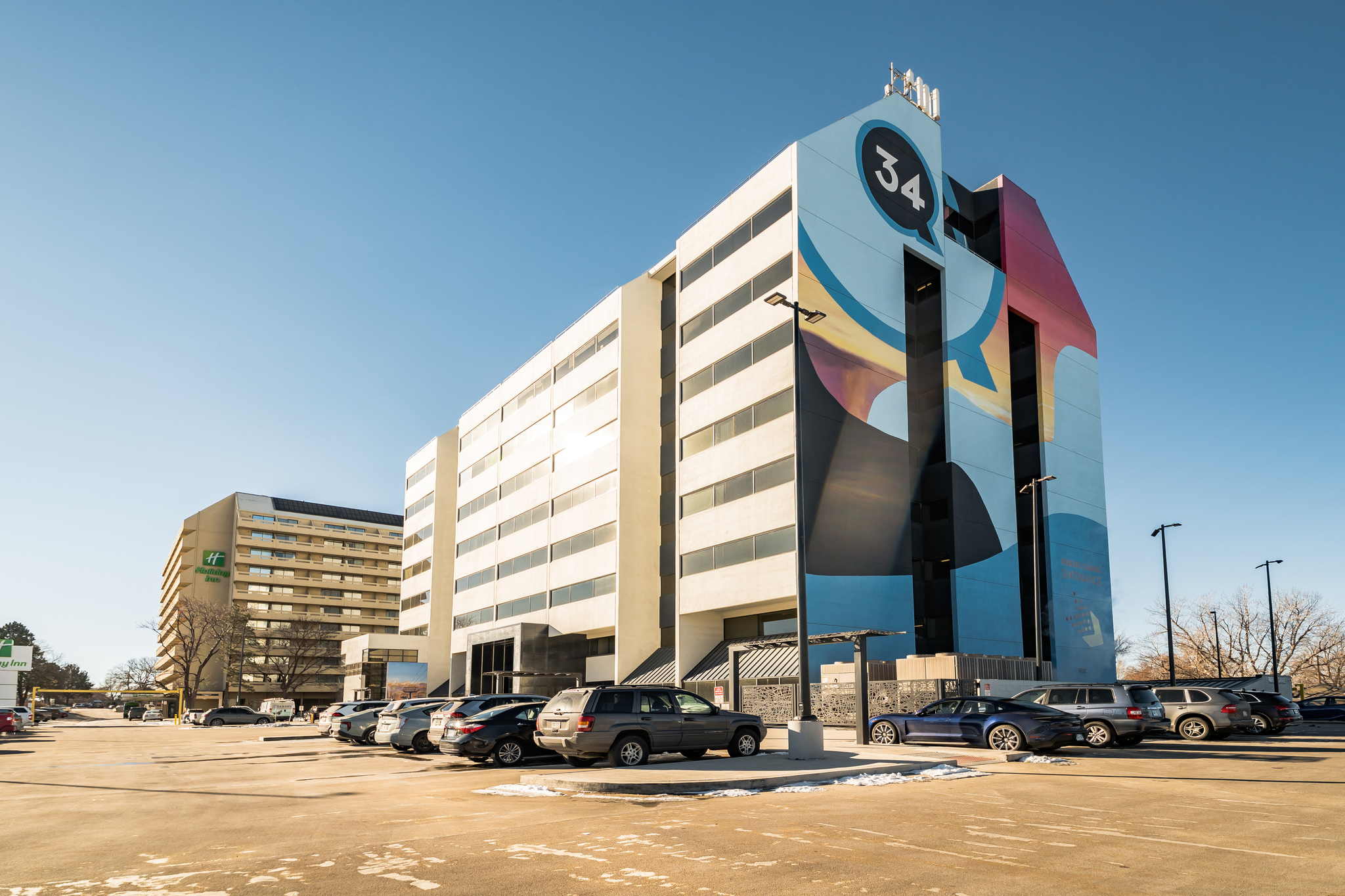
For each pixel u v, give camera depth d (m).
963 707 20.67
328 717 38.09
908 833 9.19
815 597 35.31
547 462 58.34
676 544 43.16
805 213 38.94
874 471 38.69
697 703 17.95
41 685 173.75
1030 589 47.19
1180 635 77.12
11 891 7.09
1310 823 9.80
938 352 44.50
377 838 9.34
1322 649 72.56
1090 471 51.62
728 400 41.22
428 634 77.12
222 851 8.78
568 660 52.97
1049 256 52.94
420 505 83.81
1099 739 21.56
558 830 9.62
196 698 108.25
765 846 8.48
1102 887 6.68
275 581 124.44
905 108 46.06
